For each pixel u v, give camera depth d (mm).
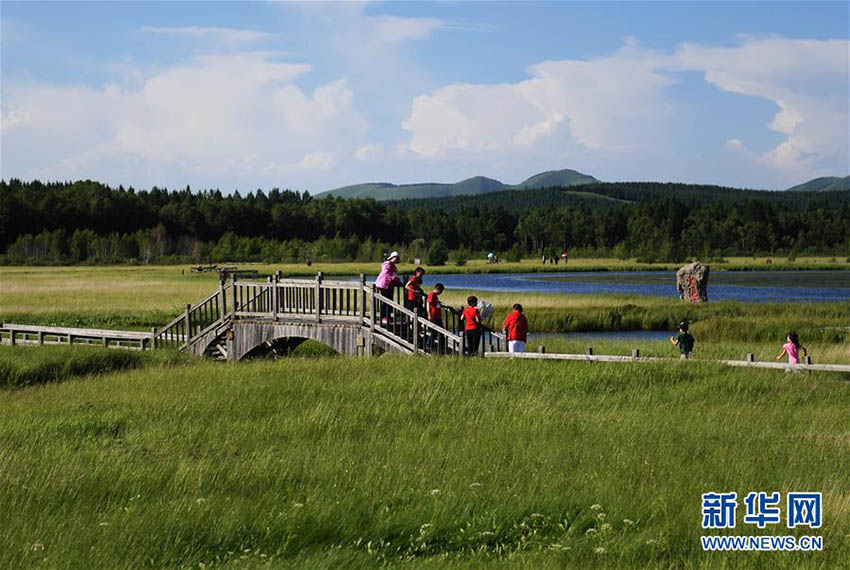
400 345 23656
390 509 10031
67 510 10328
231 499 10539
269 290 26938
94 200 187875
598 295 57938
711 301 55281
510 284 81750
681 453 12461
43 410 17609
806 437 13750
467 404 16906
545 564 8180
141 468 12250
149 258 144750
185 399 18391
